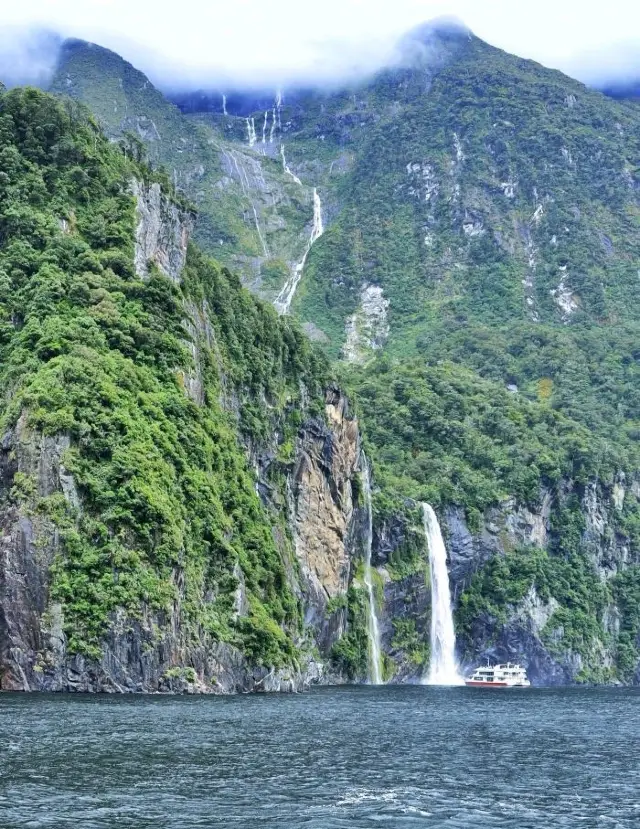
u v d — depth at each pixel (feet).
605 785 339.57
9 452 587.68
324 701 616.80
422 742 425.28
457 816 285.84
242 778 324.60
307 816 279.49
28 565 561.43
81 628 557.33
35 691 546.26
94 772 322.55
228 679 625.82
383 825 273.54
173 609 587.68
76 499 579.89
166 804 287.28
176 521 612.70
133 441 613.93
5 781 305.12
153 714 463.83
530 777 349.41
